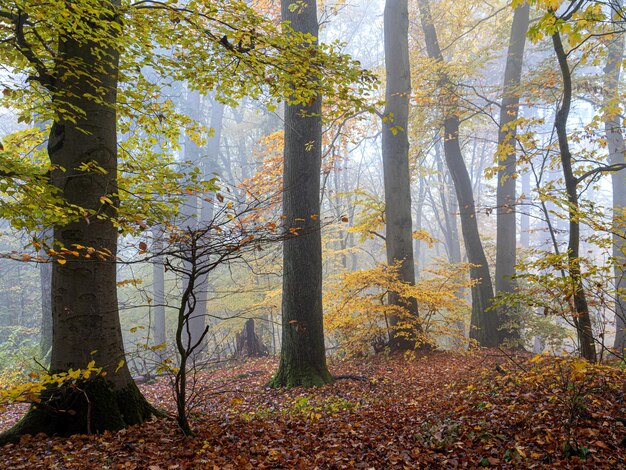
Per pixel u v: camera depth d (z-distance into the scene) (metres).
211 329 20.23
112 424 5.20
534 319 14.57
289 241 9.52
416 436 5.00
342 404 7.15
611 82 14.73
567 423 4.51
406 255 12.93
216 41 6.35
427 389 7.81
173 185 6.05
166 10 6.35
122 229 5.84
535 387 5.74
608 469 3.84
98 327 5.34
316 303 9.48
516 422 4.83
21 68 6.71
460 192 15.20
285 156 9.74
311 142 9.45
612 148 16.27
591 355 6.39
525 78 14.39
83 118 5.56
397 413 6.19
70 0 5.25
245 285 18.56
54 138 5.58
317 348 9.39
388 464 4.44
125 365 5.61
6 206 4.62
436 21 17.39
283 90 6.79
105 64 5.98
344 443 5.06
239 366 13.91
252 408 7.56
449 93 14.26
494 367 8.60
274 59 6.37
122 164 6.89
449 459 4.41
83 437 4.87
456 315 13.05
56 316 5.33
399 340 12.47
